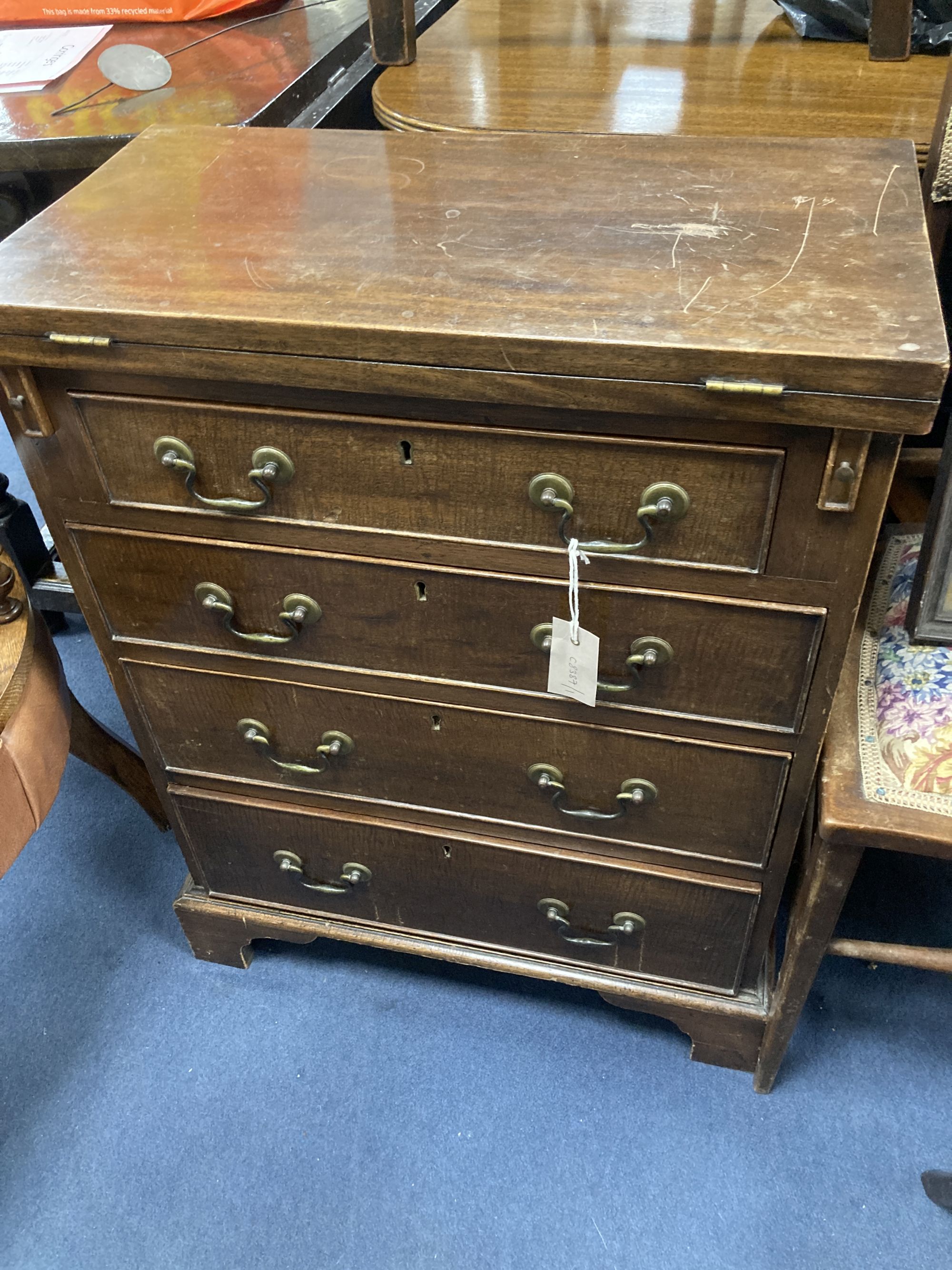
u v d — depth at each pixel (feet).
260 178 3.09
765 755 2.95
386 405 2.49
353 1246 3.58
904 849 2.87
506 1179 3.74
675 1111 3.91
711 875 3.38
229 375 2.49
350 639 3.08
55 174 4.06
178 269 2.59
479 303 2.37
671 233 2.64
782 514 2.43
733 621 2.67
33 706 3.51
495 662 3.00
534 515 2.61
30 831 3.53
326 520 2.79
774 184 2.86
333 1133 3.88
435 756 3.35
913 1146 3.78
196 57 4.60
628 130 3.51
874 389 2.13
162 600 3.16
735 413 2.25
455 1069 4.06
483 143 3.24
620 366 2.23
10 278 2.58
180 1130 3.90
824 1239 3.55
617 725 3.04
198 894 4.26
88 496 2.93
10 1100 3.99
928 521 3.03
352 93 4.54
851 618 2.58
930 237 3.29
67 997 4.33
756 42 4.38
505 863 3.60
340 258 2.61
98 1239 3.61
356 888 3.93
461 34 4.68
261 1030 4.20
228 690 3.37
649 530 2.52
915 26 4.09
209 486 2.81
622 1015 4.23
